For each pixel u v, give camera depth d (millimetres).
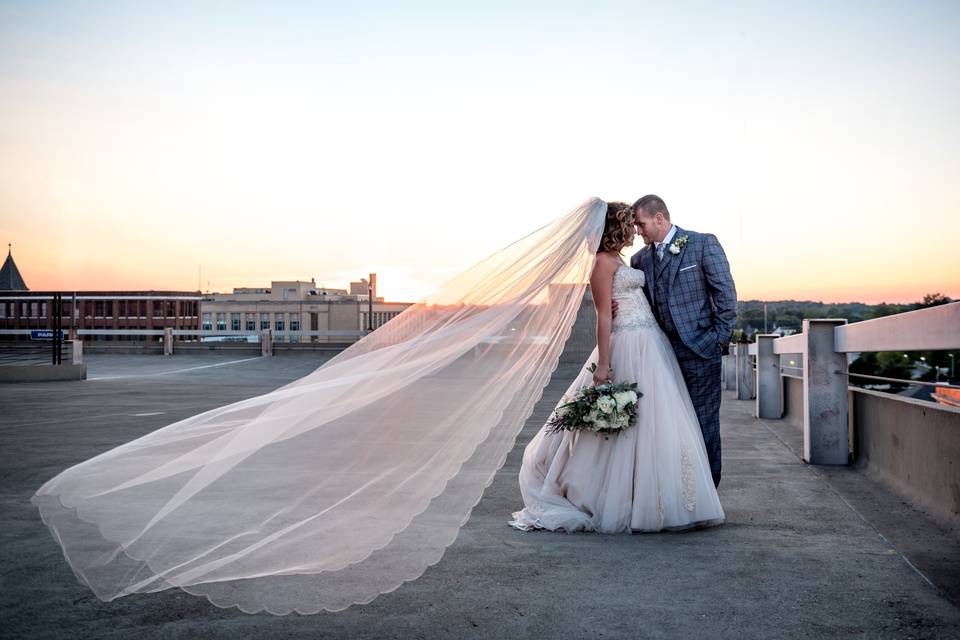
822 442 6906
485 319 4152
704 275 4738
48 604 3123
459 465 3727
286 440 3666
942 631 2861
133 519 3527
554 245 4461
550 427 4609
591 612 3059
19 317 75625
